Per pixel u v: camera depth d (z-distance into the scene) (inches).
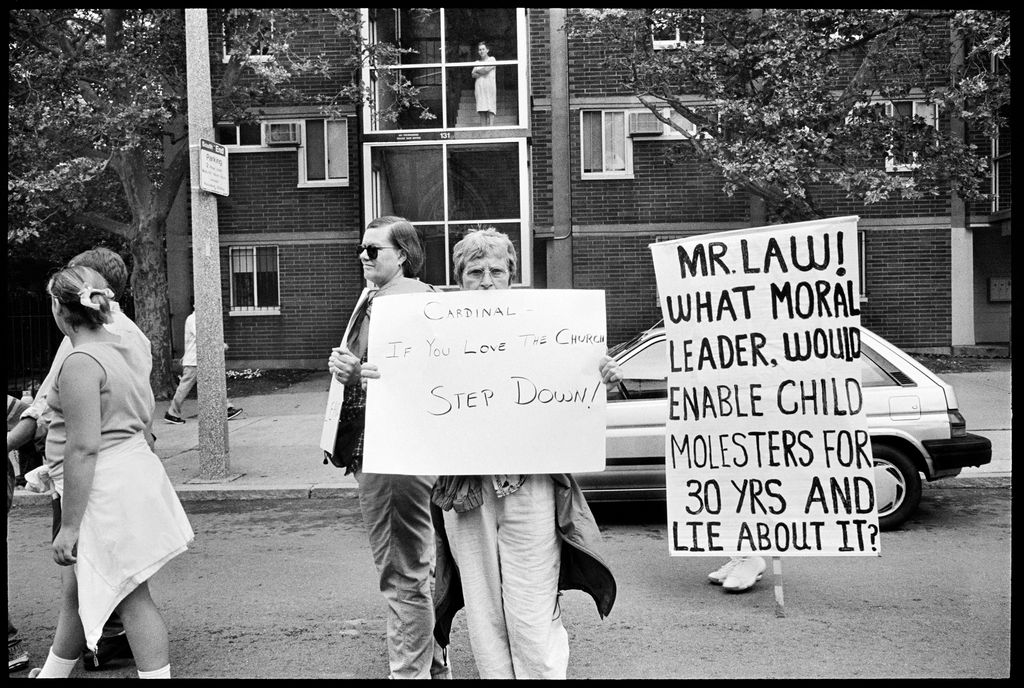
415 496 151.3
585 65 747.4
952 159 535.2
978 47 505.4
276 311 776.9
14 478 207.9
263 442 463.8
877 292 739.4
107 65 566.6
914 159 545.6
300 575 250.8
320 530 306.2
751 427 183.6
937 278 735.1
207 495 361.4
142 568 147.3
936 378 280.7
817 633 191.9
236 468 401.7
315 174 776.9
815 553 180.2
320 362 777.6
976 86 521.3
